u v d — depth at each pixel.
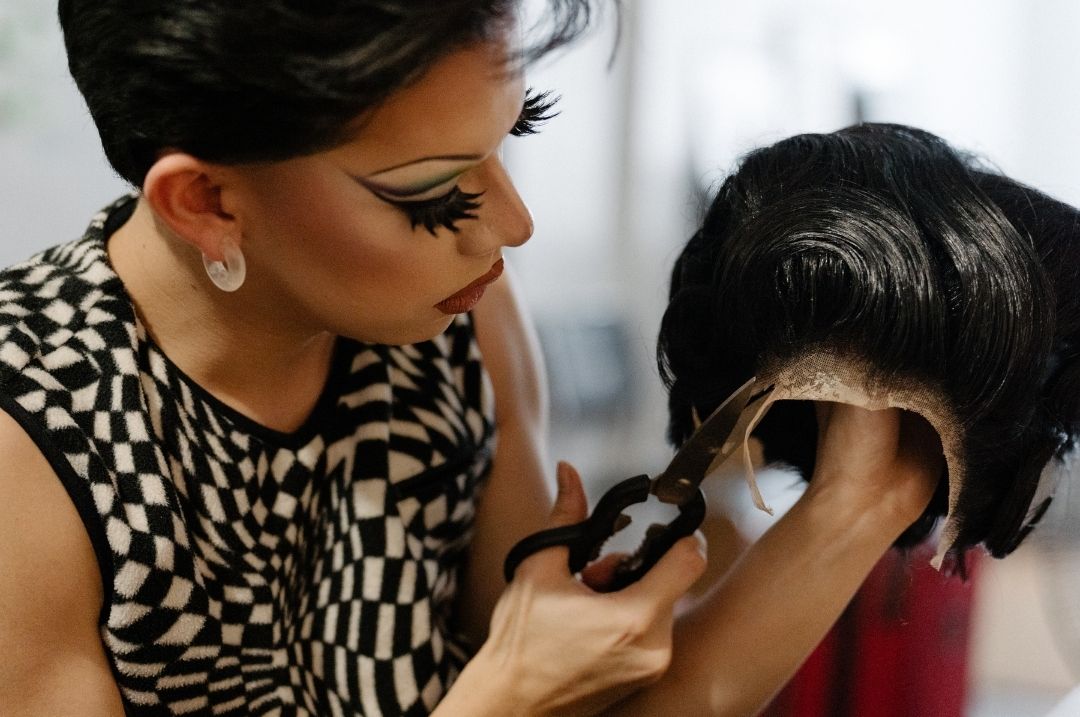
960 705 0.71
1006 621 0.72
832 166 0.49
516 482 0.69
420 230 0.44
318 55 0.37
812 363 0.46
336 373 0.60
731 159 0.58
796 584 0.56
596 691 0.54
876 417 0.53
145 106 0.41
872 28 1.41
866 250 0.45
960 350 0.45
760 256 0.46
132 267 0.52
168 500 0.50
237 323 0.52
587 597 0.54
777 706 0.72
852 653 0.71
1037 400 0.47
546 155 1.47
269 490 0.56
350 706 0.58
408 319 0.48
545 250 1.50
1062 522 0.65
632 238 1.49
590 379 1.45
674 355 0.54
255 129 0.40
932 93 1.42
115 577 0.49
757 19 1.43
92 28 0.41
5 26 1.07
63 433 0.48
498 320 0.70
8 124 1.09
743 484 0.68
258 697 0.57
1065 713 0.69
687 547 0.55
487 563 0.68
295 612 0.59
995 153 1.41
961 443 0.47
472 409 0.66
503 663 0.55
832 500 0.56
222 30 0.37
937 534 0.58
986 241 0.45
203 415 0.53
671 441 0.58
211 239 0.45
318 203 0.43
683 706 0.57
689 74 1.44
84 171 1.13
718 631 0.57
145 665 0.51
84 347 0.50
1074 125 1.39
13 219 1.12
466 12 0.38
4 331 0.49
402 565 0.59
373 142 0.41
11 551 0.45
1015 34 1.38
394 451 0.61
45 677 0.47
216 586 0.54
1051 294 0.46
